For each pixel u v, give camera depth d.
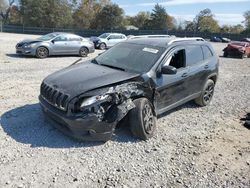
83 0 74.31
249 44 25.56
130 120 4.88
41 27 61.38
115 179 3.86
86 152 4.49
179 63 6.05
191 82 6.38
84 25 73.62
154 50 5.72
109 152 4.55
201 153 4.76
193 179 4.00
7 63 12.41
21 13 66.69
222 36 61.69
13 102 6.62
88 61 6.07
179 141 5.17
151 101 5.25
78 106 4.39
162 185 3.81
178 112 6.80
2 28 54.97
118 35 26.83
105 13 72.81
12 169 3.89
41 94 5.16
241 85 11.01
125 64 5.51
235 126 6.12
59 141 4.76
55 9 64.56
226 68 16.34
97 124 4.46
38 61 13.90
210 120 6.40
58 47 16.14
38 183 3.64
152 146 4.88
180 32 62.44
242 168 4.39
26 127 5.20
